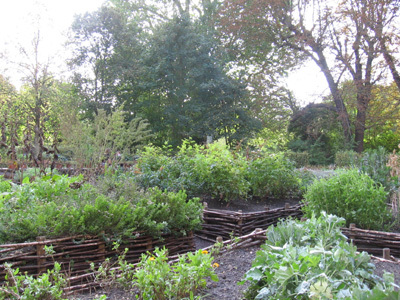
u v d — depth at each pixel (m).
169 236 3.91
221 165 6.01
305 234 2.85
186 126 23.44
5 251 2.79
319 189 4.92
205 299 2.35
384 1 18.52
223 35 25.64
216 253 3.24
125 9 26.23
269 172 6.52
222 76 23.97
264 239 3.59
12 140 7.01
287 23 22.53
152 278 2.25
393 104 20.83
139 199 3.97
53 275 2.46
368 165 6.82
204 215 5.24
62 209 3.25
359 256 2.40
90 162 7.25
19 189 4.02
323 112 24.16
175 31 22.97
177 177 6.48
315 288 1.87
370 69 20.73
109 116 8.45
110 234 3.38
